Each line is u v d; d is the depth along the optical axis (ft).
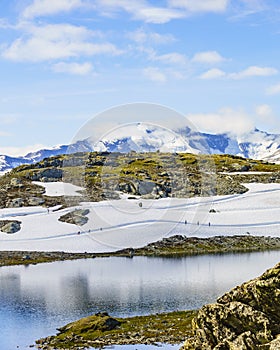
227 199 621.72
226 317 102.32
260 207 586.04
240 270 336.70
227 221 531.91
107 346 176.45
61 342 185.47
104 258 408.05
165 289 277.85
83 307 242.78
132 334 190.90
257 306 103.24
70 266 376.68
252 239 478.59
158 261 388.98
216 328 102.06
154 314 222.89
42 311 237.04
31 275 342.03
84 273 342.85
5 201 602.03
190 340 106.22
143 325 203.82
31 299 264.11
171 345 173.88
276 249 446.19
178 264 372.38
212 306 105.60
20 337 194.49
